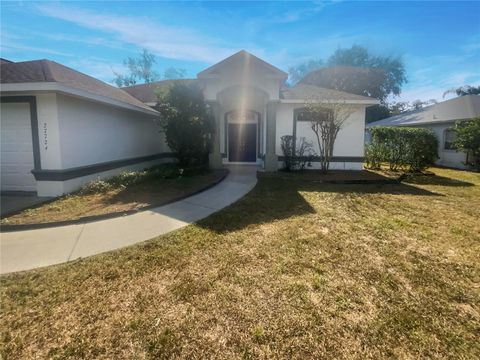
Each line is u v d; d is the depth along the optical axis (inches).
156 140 578.6
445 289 123.6
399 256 155.9
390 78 1475.1
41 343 90.6
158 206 256.7
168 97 432.5
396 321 102.1
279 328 98.0
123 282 127.6
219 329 97.3
